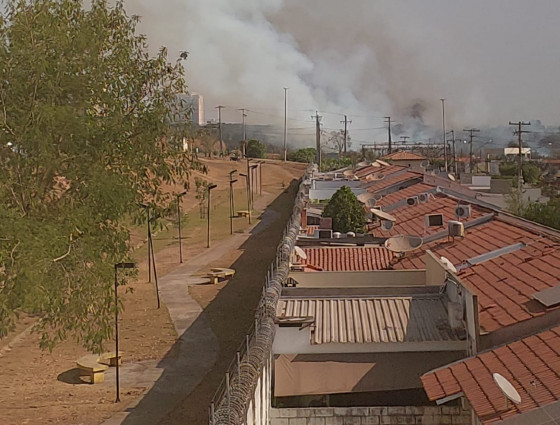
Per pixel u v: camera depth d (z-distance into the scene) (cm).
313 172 7244
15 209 1379
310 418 1405
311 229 3712
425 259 2205
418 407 1388
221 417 951
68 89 1457
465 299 1462
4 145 1397
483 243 2223
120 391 2295
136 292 3791
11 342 2867
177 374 2453
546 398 1060
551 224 4178
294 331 1479
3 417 2072
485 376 1220
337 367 1480
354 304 1692
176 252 5125
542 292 1438
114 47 1590
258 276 4200
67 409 2138
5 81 1401
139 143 1539
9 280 1282
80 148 1440
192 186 8319
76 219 1391
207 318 3219
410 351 1475
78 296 1442
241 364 1155
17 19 1450
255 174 10250
